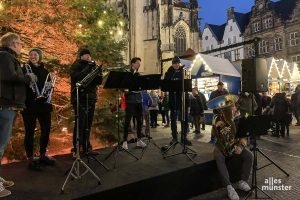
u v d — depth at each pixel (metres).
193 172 5.28
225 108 5.52
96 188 4.11
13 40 4.08
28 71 4.80
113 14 9.55
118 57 8.88
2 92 3.83
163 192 4.80
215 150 5.53
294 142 10.52
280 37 40.78
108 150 6.78
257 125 5.05
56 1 7.89
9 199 3.71
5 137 3.95
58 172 4.86
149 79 5.64
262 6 43.38
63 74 7.79
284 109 11.49
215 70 17.08
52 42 8.33
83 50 5.37
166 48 44.06
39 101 4.93
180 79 5.85
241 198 5.23
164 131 13.44
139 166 5.24
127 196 4.31
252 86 10.12
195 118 12.48
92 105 5.70
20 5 7.10
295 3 39.16
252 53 45.00
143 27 38.72
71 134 9.38
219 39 52.94
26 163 5.41
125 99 6.53
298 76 24.16
